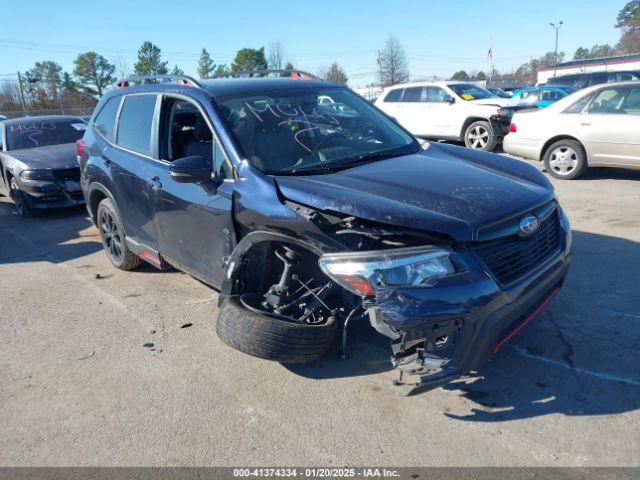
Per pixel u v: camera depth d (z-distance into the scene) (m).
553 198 3.54
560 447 2.77
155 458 2.86
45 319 4.65
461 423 3.00
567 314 4.13
